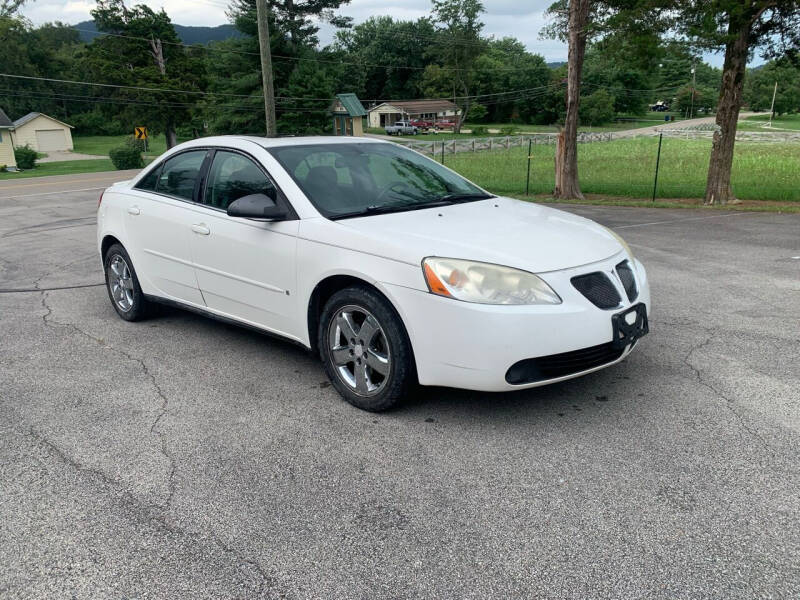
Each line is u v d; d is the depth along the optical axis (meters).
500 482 2.90
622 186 19.03
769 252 8.08
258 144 4.41
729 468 2.96
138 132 43.41
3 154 45.72
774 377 3.99
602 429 3.37
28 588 2.29
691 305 5.65
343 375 3.80
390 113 95.81
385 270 3.43
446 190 4.51
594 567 2.32
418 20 107.88
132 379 4.26
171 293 5.00
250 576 2.33
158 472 3.08
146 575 2.35
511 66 107.88
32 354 4.79
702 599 2.14
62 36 113.44
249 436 3.43
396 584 2.26
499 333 3.14
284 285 4.02
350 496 2.83
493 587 2.23
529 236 3.62
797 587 2.18
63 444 3.38
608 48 15.09
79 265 8.29
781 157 30.78
